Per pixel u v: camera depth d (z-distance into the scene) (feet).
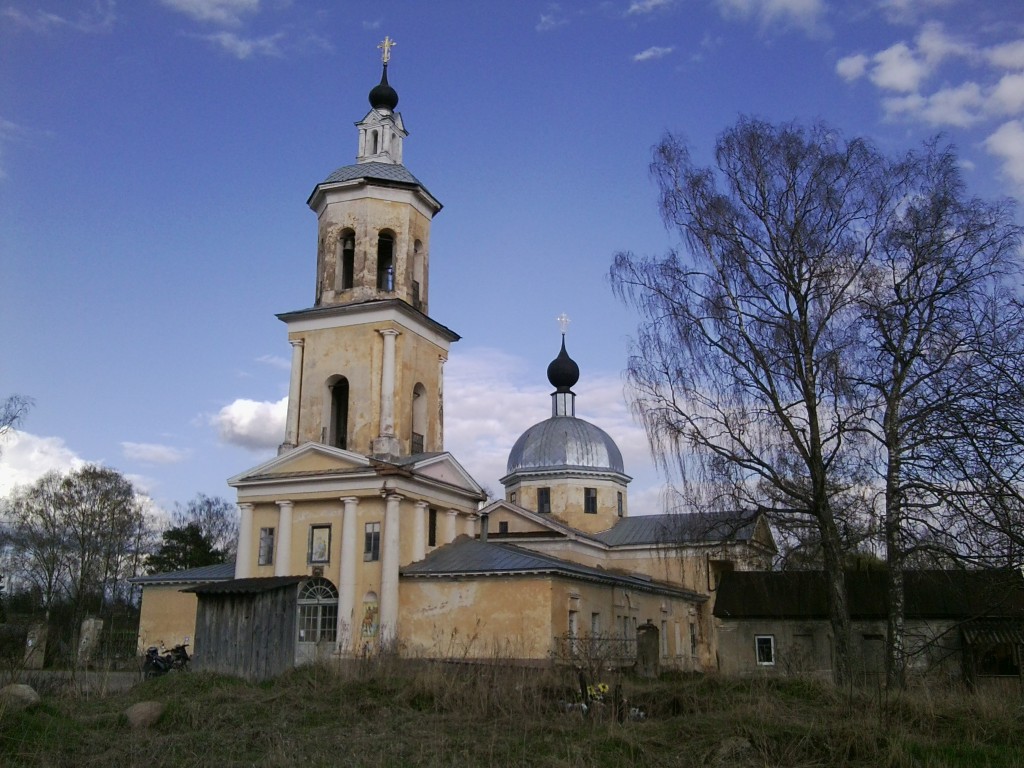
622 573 159.02
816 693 54.90
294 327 114.52
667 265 81.05
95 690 63.93
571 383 188.34
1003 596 69.00
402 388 110.52
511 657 79.05
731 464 77.05
